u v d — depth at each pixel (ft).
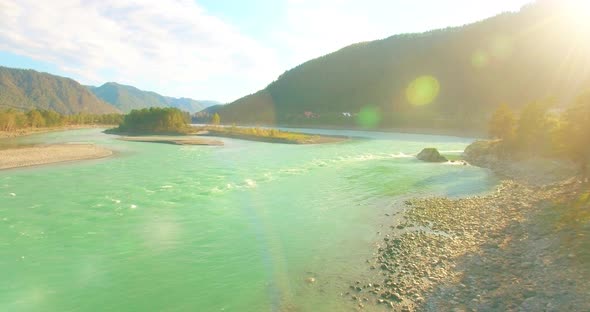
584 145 79.30
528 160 128.67
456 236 54.95
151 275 44.11
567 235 47.50
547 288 35.29
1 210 69.72
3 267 45.96
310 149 206.69
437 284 39.58
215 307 36.99
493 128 171.32
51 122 443.32
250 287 40.81
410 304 35.81
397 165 139.23
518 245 48.60
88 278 43.37
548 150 120.26
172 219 65.51
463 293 37.04
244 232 58.80
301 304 36.83
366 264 45.83
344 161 151.12
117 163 134.82
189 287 41.14
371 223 62.85
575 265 38.58
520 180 104.37
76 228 60.18
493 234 54.44
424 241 53.01
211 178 105.09
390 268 44.21
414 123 459.73
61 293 40.01
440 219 64.08
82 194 83.25
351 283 40.86
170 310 36.65
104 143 228.43
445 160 154.20
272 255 49.55
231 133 313.94
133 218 65.82
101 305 37.73
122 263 47.37
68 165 127.85
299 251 50.75
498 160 145.89
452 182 102.32
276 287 40.65
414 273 42.60
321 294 38.70
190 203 76.43
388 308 35.27
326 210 71.61
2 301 38.37
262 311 35.91
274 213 69.67
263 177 108.27
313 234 57.62
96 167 124.26
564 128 83.76
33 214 67.36
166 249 51.85
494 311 32.94
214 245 53.36
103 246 52.85
